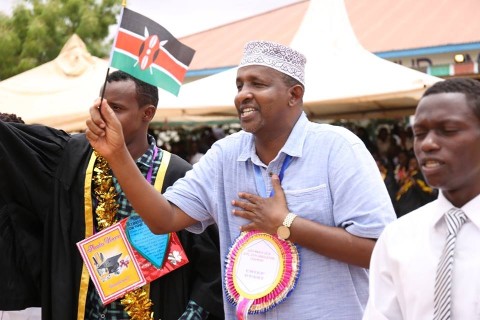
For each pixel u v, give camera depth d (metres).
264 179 2.98
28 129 3.68
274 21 20.14
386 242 2.28
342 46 9.26
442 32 14.36
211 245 3.54
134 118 3.46
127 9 3.09
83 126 10.18
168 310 3.51
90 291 3.51
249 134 3.09
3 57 20.11
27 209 3.66
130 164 3.02
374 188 2.83
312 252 2.86
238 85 3.01
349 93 8.41
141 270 3.44
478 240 2.09
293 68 2.93
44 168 3.64
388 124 13.27
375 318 2.22
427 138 2.09
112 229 3.44
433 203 2.27
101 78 11.55
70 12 20.44
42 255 3.63
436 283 2.07
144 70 3.13
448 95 2.09
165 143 16.11
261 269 2.90
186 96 9.52
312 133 2.96
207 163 3.20
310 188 2.88
